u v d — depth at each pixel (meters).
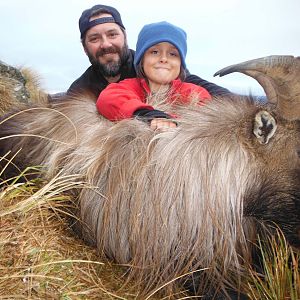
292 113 0.78
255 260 0.89
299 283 0.75
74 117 1.02
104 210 0.88
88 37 1.39
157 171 0.85
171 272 0.82
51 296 0.64
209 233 0.82
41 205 0.87
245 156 0.84
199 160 0.84
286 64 0.73
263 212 0.86
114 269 0.83
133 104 0.95
